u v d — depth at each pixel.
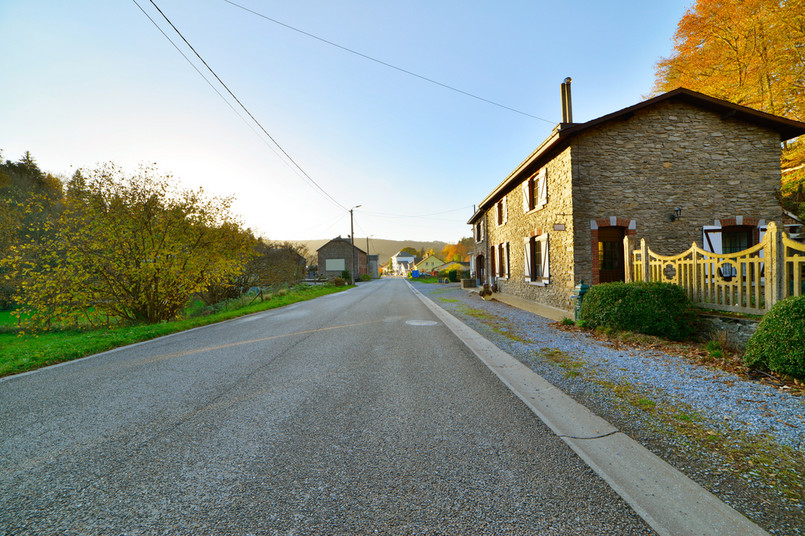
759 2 13.02
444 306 13.55
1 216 17.48
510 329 7.94
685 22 15.10
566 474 2.35
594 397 3.70
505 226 15.81
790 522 1.85
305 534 1.82
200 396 3.93
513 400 3.73
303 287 29.00
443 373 4.75
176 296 11.69
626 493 2.13
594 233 9.32
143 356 5.96
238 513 1.99
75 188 9.83
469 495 2.13
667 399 3.56
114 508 2.05
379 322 9.55
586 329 7.31
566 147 9.59
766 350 4.06
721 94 14.49
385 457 2.59
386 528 1.86
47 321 11.06
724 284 5.73
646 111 9.52
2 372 4.98
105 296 10.70
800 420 2.99
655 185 9.44
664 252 9.36
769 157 9.55
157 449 2.74
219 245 12.35
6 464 2.54
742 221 9.45
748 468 2.36
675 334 6.02
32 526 1.89
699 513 1.94
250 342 7.04
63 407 3.64
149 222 10.59
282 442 2.84
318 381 4.43
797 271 4.60
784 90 13.17
